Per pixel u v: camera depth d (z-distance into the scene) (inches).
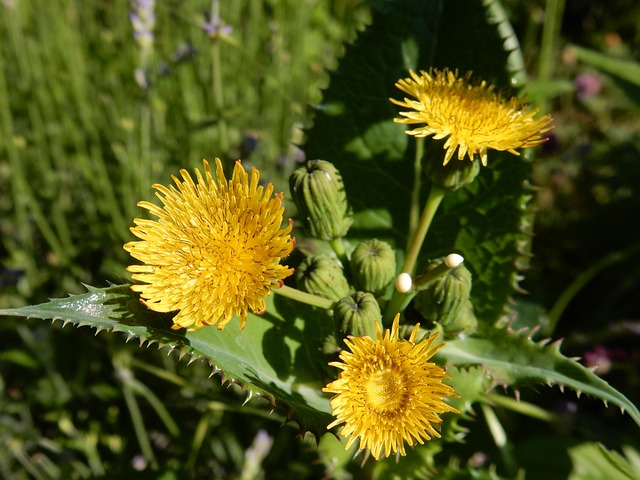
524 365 3.6
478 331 3.8
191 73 7.3
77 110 7.1
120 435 5.7
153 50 7.4
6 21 7.3
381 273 3.6
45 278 6.3
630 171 7.2
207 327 3.4
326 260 3.6
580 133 8.4
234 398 5.6
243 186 3.2
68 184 6.7
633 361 5.9
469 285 3.5
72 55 6.9
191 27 7.4
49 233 6.1
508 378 3.5
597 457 4.9
